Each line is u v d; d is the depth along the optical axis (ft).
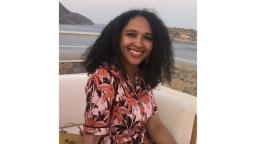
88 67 6.64
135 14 6.72
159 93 7.02
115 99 6.57
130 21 6.69
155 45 6.86
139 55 6.74
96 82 6.49
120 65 6.61
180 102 7.22
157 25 6.85
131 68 6.72
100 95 6.46
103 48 6.61
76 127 6.83
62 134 6.87
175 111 7.16
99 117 6.46
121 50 6.64
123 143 6.69
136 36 6.71
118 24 6.65
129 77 6.71
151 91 6.93
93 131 6.46
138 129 6.82
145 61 6.84
